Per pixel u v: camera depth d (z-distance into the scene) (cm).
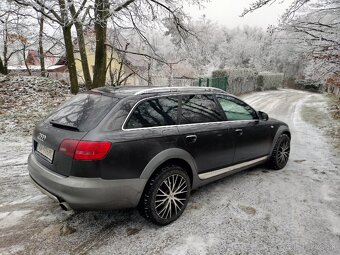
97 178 264
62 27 1188
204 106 373
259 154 459
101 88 357
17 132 696
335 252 278
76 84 1289
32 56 2295
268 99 2164
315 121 1149
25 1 1011
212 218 333
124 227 311
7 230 299
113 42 1225
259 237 298
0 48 1948
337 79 1041
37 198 372
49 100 1076
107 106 293
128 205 288
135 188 284
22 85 1234
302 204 378
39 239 285
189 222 324
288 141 525
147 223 320
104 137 268
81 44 1268
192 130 339
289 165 547
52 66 2908
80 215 333
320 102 1980
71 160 264
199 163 350
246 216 341
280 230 313
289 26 740
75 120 291
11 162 500
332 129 964
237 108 425
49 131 298
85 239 288
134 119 295
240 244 285
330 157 617
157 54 1303
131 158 279
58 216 329
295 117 1266
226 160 393
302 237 301
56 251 268
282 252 275
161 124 315
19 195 379
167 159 306
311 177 482
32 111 902
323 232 311
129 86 374
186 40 1339
